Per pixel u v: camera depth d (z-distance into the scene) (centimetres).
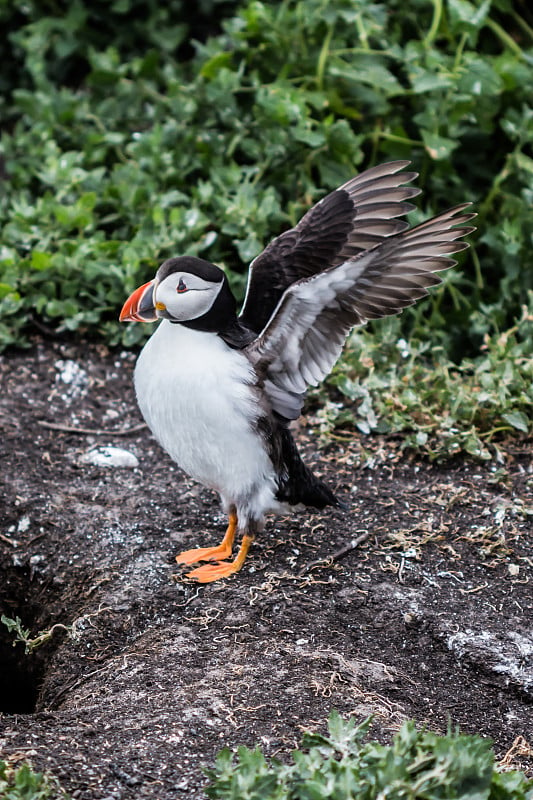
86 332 625
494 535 484
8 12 820
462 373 617
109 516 493
